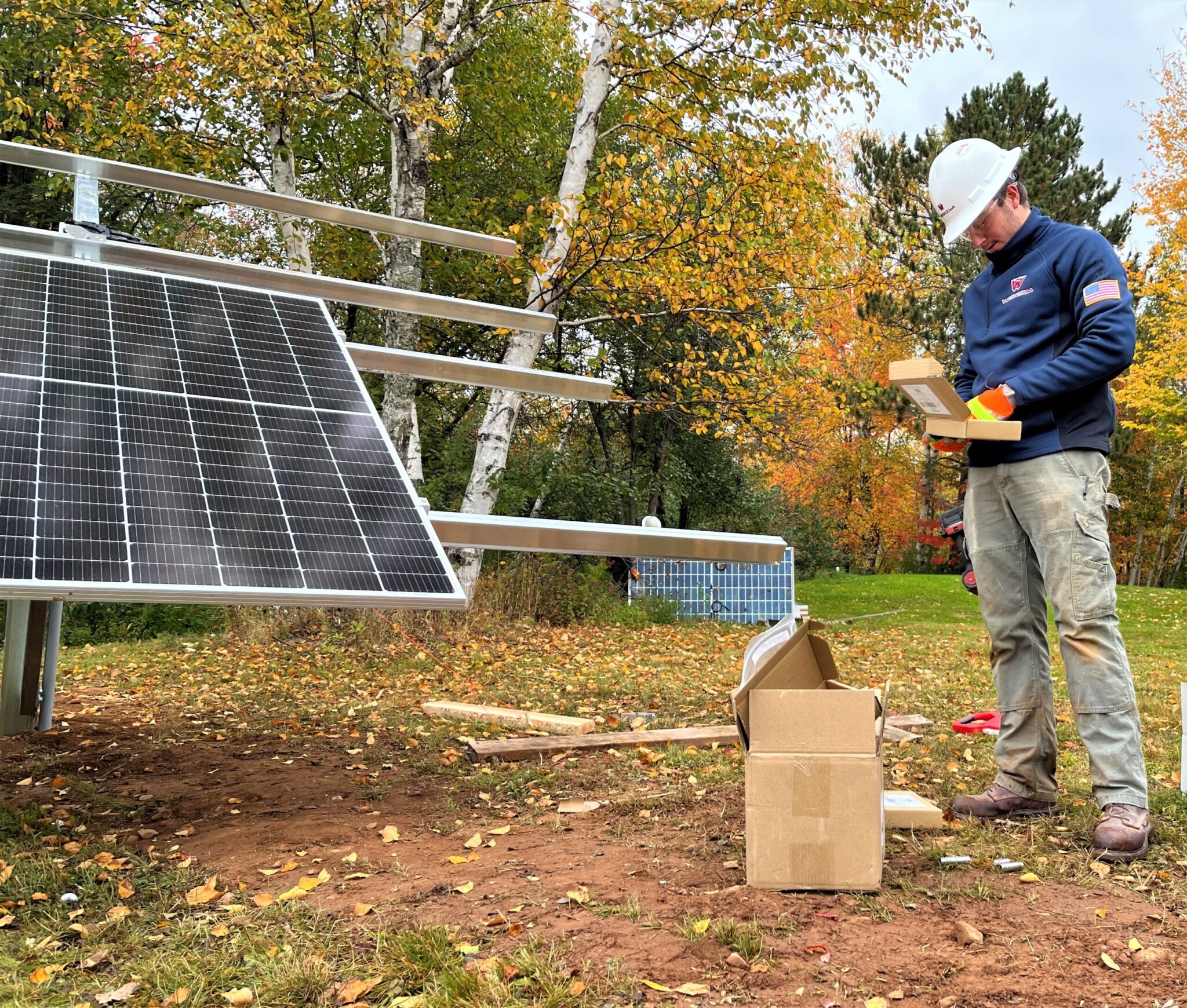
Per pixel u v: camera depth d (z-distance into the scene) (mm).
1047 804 3086
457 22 10312
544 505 15406
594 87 10164
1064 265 2922
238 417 3344
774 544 3990
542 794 3678
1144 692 6297
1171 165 17641
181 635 11594
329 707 6051
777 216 10414
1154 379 18078
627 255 10125
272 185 10797
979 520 3141
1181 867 2598
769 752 2492
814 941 2137
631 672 7906
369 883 2633
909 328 22531
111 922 2371
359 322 16812
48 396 3025
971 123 21906
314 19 9852
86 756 4520
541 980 1949
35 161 4863
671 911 2328
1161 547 34781
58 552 2420
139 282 4047
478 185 16109
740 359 13164
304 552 2812
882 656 9516
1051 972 1983
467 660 8461
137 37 10328
